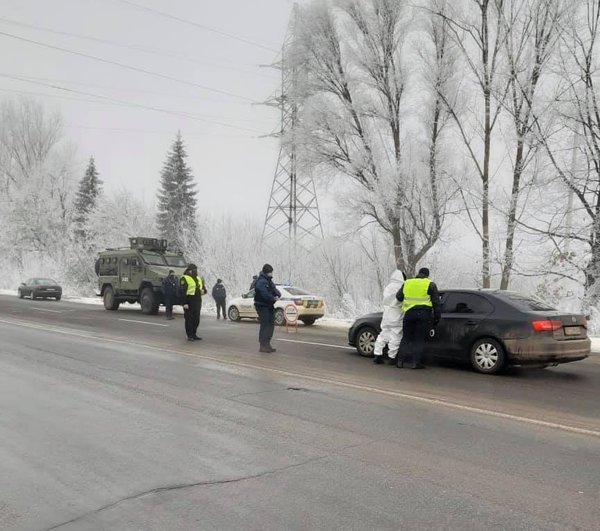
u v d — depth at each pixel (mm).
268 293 11914
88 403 7070
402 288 10109
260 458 5086
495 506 4062
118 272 24250
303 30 21531
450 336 9977
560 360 9203
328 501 4133
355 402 7309
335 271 26250
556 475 4699
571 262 18156
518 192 18531
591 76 17234
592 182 17719
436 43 20172
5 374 8906
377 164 20719
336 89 21719
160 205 56219
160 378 8750
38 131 54406
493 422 6391
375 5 20625
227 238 32344
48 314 21344
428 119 20438
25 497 4211
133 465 4883
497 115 18922
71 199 49719
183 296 13617
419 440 5668
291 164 23297
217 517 3867
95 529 3705
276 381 8641
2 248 50281
